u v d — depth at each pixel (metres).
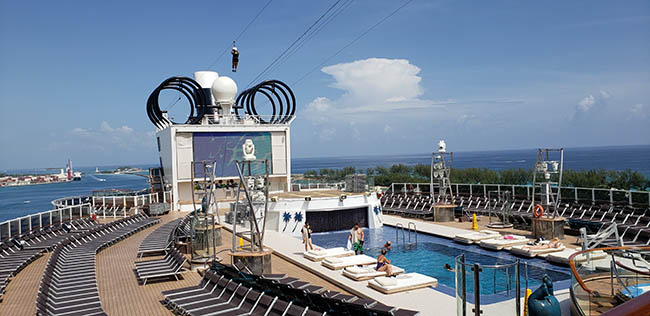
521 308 9.45
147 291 13.59
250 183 14.78
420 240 21.88
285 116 38.53
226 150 35.84
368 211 27.05
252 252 14.23
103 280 14.99
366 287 13.21
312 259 17.06
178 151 34.69
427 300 11.88
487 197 28.81
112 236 22.41
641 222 19.19
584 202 23.69
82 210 28.50
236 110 42.38
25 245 19.92
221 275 12.72
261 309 10.38
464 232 21.97
